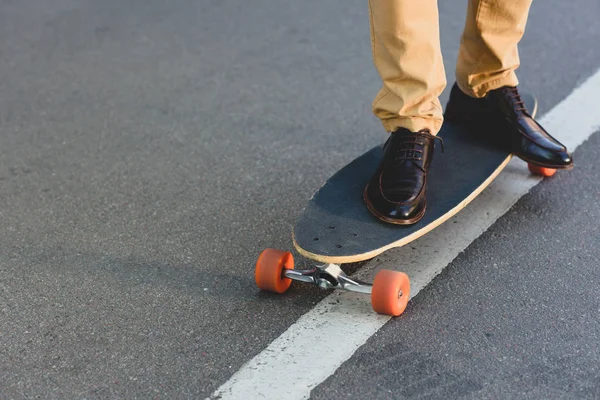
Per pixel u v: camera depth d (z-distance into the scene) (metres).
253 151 4.07
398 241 2.85
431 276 3.03
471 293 2.92
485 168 3.34
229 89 4.77
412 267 3.09
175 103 4.62
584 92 4.46
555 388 2.45
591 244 3.17
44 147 4.20
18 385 2.56
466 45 3.47
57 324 2.84
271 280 2.88
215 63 5.09
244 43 5.35
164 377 2.57
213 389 2.51
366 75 4.87
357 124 4.32
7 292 3.04
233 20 5.71
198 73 4.97
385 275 2.72
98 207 3.62
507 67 3.46
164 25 5.67
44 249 3.31
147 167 3.96
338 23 5.59
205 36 5.47
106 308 2.92
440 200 3.11
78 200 3.69
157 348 2.70
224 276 3.09
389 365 2.58
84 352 2.70
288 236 3.34
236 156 4.03
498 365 2.56
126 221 3.50
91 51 5.31
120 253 3.27
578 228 3.28
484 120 3.58
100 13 5.90
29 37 5.54
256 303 2.91
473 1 3.31
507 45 3.40
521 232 3.27
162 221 3.49
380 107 3.11
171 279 3.08
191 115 4.48
